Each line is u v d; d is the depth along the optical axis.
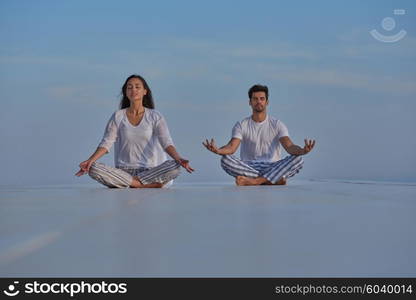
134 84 5.57
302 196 3.59
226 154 5.82
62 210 2.60
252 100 5.96
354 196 3.59
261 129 5.98
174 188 5.19
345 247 1.50
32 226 1.96
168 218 2.21
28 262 1.34
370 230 1.83
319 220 2.12
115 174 5.39
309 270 1.24
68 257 1.40
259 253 1.42
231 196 3.60
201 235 1.73
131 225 1.99
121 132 5.59
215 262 1.33
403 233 1.77
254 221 2.09
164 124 5.60
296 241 1.60
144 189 5.00
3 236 1.71
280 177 5.76
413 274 1.21
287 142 5.89
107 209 2.64
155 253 1.44
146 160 5.61
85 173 5.39
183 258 1.37
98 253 1.44
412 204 2.90
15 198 3.59
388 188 4.95
